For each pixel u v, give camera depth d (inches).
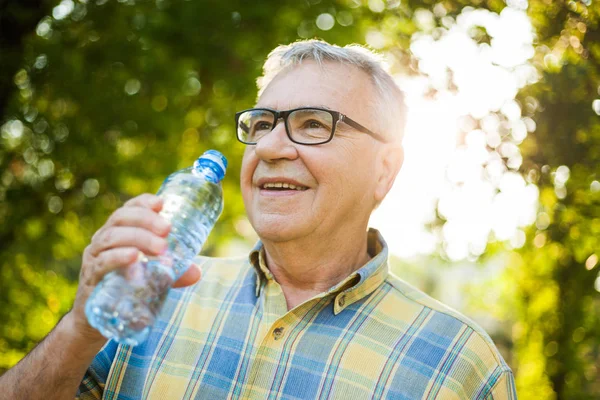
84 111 191.3
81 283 57.0
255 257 79.7
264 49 196.2
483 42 143.8
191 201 65.2
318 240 76.0
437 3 167.2
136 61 188.9
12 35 186.4
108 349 76.0
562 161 137.3
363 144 77.9
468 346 72.6
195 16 187.6
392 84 83.8
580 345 146.3
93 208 207.3
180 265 62.4
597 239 139.5
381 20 188.1
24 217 199.9
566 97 133.6
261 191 76.4
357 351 71.2
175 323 77.2
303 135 76.0
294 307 74.3
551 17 134.0
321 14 194.4
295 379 70.3
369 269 76.1
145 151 207.8
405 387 69.4
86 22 191.3
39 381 60.9
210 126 218.4
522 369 154.3
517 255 157.3
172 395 72.2
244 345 73.7
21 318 205.5
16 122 197.6
